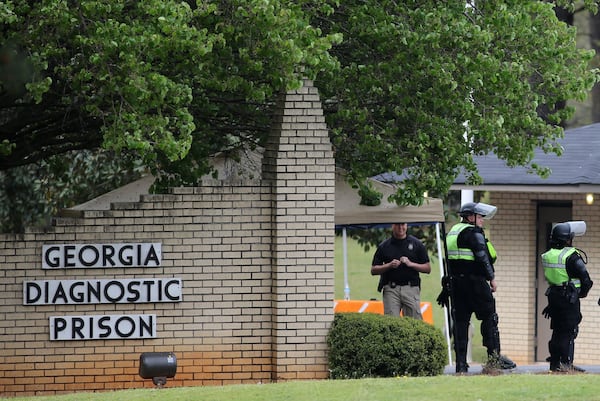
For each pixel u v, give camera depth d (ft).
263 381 106.22
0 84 97.71
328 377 105.60
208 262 105.81
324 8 102.22
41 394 103.50
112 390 104.22
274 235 106.01
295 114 105.91
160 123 94.84
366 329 104.17
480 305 108.68
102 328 104.17
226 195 106.01
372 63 110.52
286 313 105.60
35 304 103.30
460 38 104.73
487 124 106.42
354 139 114.32
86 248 103.76
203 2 95.30
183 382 105.40
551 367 112.78
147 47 93.45
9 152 104.22
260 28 95.45
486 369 109.29
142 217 104.88
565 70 111.65
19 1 93.56
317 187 106.01
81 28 95.66
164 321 105.19
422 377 94.43
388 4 106.93
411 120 111.45
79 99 105.09
